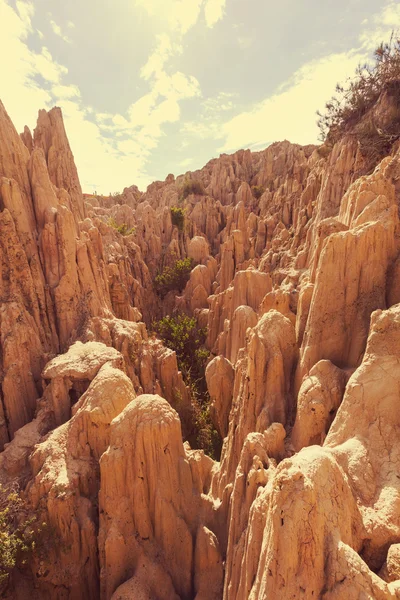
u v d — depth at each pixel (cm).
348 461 1062
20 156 2750
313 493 880
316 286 1542
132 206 9256
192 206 7862
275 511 887
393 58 3244
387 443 1084
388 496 991
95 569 1602
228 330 3209
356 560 823
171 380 2877
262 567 952
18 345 2197
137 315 3931
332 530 878
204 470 1964
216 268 5484
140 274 5275
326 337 1507
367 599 770
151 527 1530
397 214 1605
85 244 2883
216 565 1457
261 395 1605
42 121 3866
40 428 1978
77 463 1733
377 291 1473
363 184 1892
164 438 1547
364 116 3469
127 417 1606
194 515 1579
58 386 2053
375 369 1168
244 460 1377
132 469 1544
